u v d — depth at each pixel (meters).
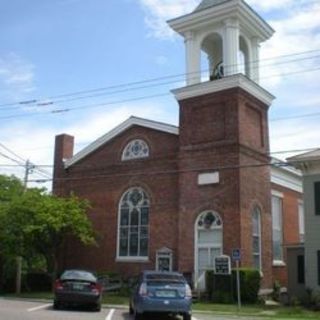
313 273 27.59
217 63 35.75
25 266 36.91
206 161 31.14
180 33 34.06
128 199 34.62
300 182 42.03
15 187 38.28
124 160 35.22
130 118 35.03
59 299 21.86
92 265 35.19
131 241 33.88
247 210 30.22
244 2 31.59
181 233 31.30
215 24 33.00
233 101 30.84
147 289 18.77
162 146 33.56
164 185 33.00
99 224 35.53
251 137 31.73
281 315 21.69
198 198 31.02
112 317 19.23
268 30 34.62
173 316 20.69
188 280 30.12
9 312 19.12
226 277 27.78
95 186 36.28
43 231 31.86
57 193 37.84
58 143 38.81
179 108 32.81
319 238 27.75
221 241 29.78
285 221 38.72
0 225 32.22
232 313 22.12
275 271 34.81
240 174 29.92
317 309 25.36
